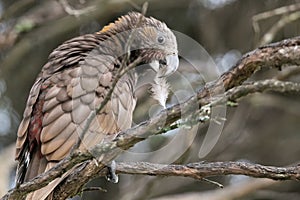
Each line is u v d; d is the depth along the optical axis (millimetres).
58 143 8547
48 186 7969
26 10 16500
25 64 16438
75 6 15602
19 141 8852
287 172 7734
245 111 16656
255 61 6770
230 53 16656
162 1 15852
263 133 17344
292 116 17438
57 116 8719
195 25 16641
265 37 14047
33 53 16484
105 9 15344
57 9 15812
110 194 16016
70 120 8688
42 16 15828
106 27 10531
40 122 8758
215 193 14750
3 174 13594
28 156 8797
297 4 15023
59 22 15766
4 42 15219
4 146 16281
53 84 9086
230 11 16625
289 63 6719
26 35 15812
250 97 16031
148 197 14297
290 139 17391
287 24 15688
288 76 14078
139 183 15164
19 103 16344
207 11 16562
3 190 13211
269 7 16359
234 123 16484
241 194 14656
